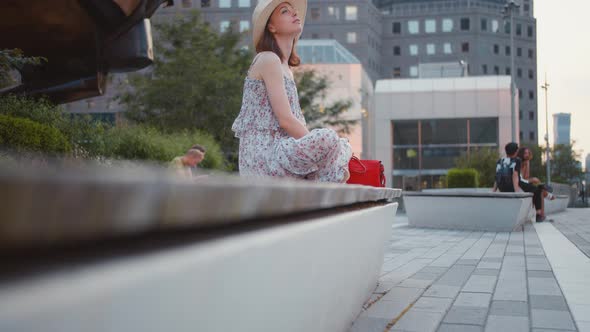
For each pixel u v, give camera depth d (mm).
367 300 3555
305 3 3375
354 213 2424
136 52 12633
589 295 4008
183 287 816
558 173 78438
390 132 52500
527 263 6000
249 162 3070
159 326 754
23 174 444
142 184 618
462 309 3506
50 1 10852
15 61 10359
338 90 49688
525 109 130625
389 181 52250
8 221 456
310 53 53938
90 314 588
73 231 549
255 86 3098
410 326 2982
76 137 11781
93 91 12953
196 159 8805
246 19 92312
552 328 2990
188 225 839
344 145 3152
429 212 12281
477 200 11594
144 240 771
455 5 127000
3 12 10984
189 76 24047
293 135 2994
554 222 14719
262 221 1311
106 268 646
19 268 531
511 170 12828
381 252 3859
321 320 2014
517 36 129625
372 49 111000
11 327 478
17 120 8219
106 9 11531
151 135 15898
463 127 53906
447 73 62125
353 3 105250
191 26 25062
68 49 12297
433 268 5590
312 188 1577
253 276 1141
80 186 512
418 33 122438
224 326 1010
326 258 1892
